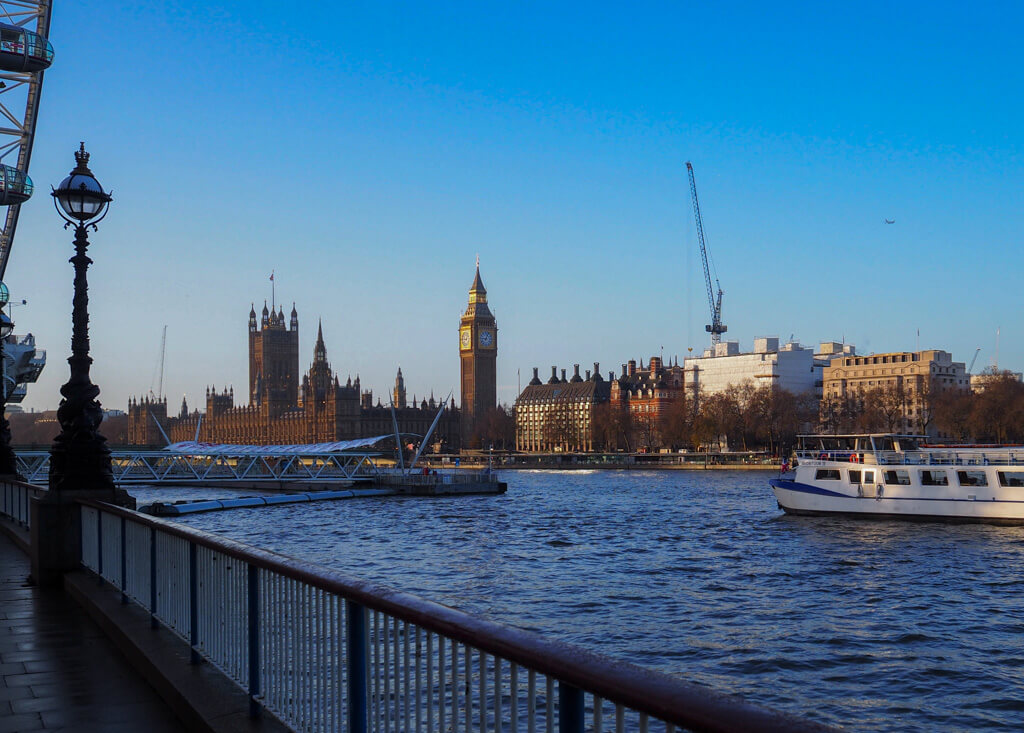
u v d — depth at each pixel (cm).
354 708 820
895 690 3447
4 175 5706
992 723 3086
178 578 1431
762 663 3794
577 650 532
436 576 6166
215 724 1058
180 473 17400
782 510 10656
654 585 5681
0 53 5294
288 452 17200
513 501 13700
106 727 1172
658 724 2503
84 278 2291
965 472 8525
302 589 959
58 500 2220
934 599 5138
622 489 16650
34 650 1570
